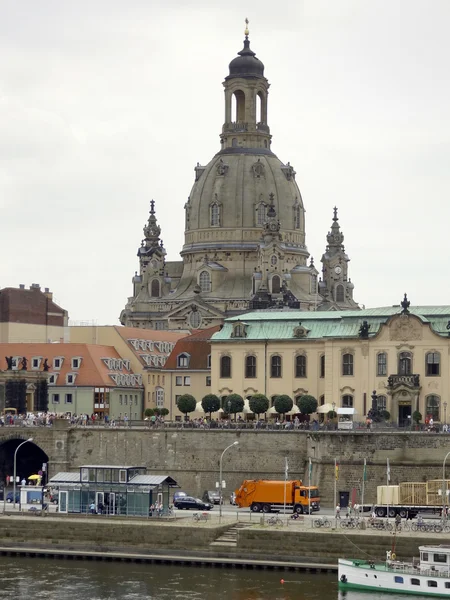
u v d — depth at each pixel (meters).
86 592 185.00
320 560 198.50
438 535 196.38
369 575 184.75
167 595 183.25
